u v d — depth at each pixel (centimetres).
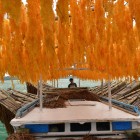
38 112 934
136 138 722
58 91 1425
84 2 402
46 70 388
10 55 428
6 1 247
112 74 661
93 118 755
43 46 362
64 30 368
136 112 821
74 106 1088
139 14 307
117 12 386
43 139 741
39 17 329
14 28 330
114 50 594
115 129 758
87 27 411
